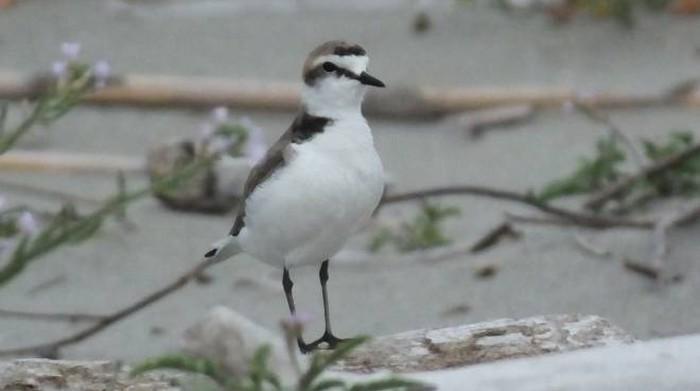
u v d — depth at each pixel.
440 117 16.11
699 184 13.20
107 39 18.31
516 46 17.61
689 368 7.42
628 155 14.32
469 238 12.80
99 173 14.49
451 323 10.96
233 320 7.90
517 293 11.44
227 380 6.93
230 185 13.63
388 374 7.66
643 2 18.38
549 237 12.46
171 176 8.09
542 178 14.22
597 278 11.53
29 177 14.42
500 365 7.71
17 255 7.51
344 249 12.74
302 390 6.77
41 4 19.66
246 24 18.91
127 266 12.47
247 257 12.74
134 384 8.12
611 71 16.72
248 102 16.17
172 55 17.73
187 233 13.17
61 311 11.56
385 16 19.00
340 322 11.14
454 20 18.59
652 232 12.09
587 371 7.47
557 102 16.02
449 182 14.30
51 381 8.17
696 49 17.16
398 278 11.98
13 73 16.20
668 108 15.77
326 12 19.34
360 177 8.34
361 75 8.37
